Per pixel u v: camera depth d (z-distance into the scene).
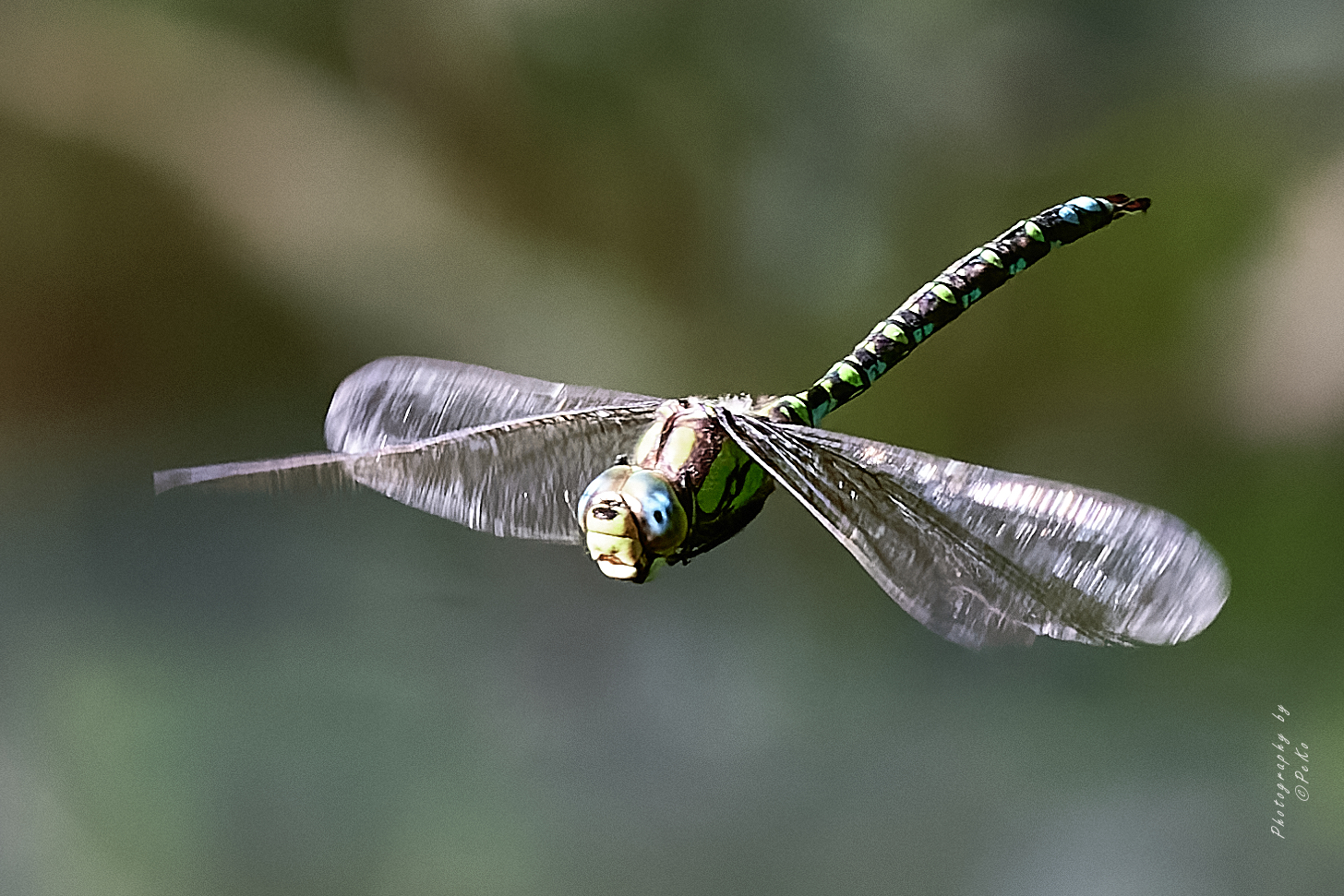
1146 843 1.48
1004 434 2.10
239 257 2.29
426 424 1.28
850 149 2.24
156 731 1.70
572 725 1.73
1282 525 1.85
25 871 1.55
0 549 1.96
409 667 1.81
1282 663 1.68
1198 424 1.99
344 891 1.52
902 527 1.26
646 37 2.28
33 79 2.25
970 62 2.19
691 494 1.27
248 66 2.33
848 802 1.62
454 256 2.33
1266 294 1.98
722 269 2.29
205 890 1.54
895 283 2.21
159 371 2.24
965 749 1.64
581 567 1.94
